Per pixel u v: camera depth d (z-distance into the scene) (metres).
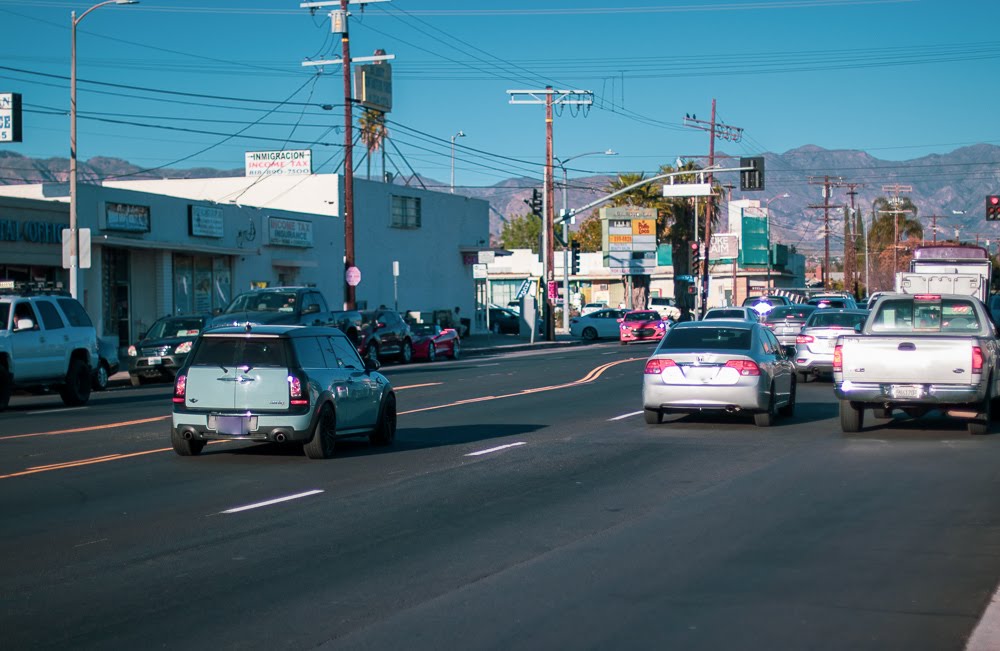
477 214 64.25
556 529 9.72
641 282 83.81
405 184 56.41
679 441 15.88
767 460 13.93
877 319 17.16
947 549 8.86
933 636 6.55
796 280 117.25
